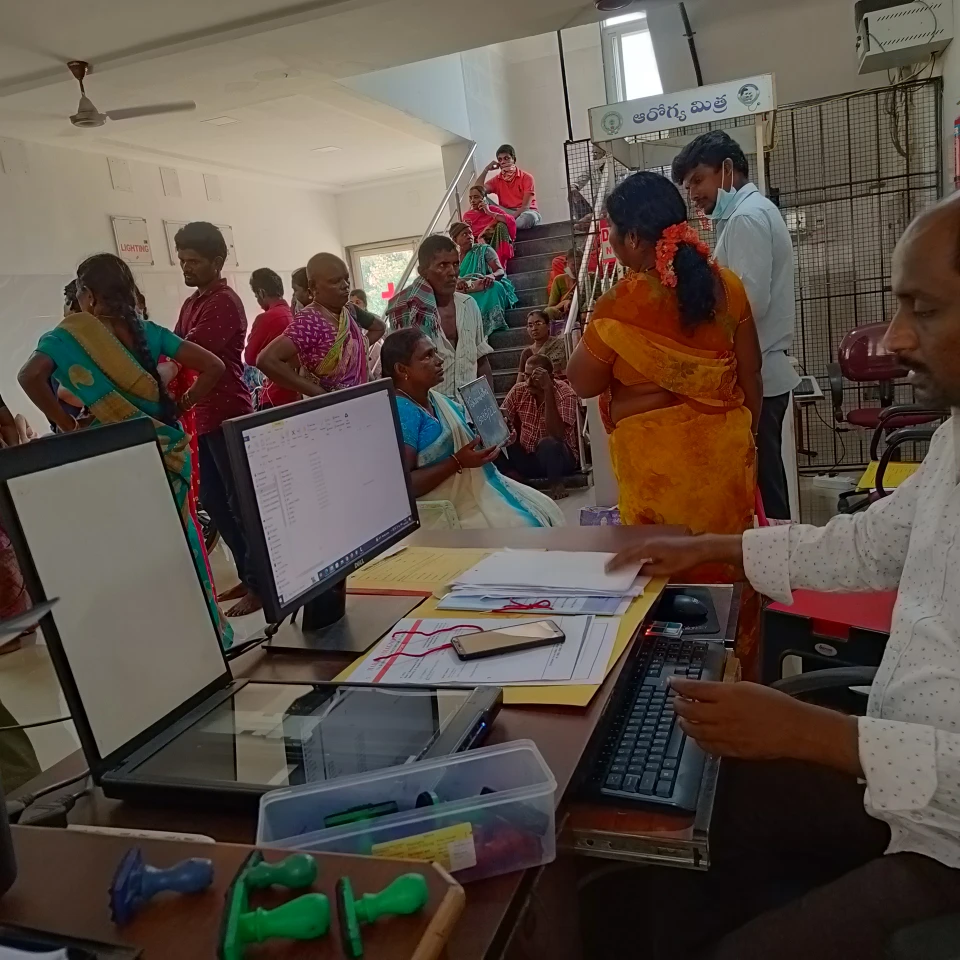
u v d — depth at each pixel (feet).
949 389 2.83
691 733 2.86
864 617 5.08
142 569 3.06
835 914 2.74
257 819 2.62
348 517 4.15
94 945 1.67
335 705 3.13
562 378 15.96
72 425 8.24
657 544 4.35
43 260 18.69
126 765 2.78
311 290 10.37
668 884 3.64
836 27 15.48
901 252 2.83
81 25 12.59
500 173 23.43
